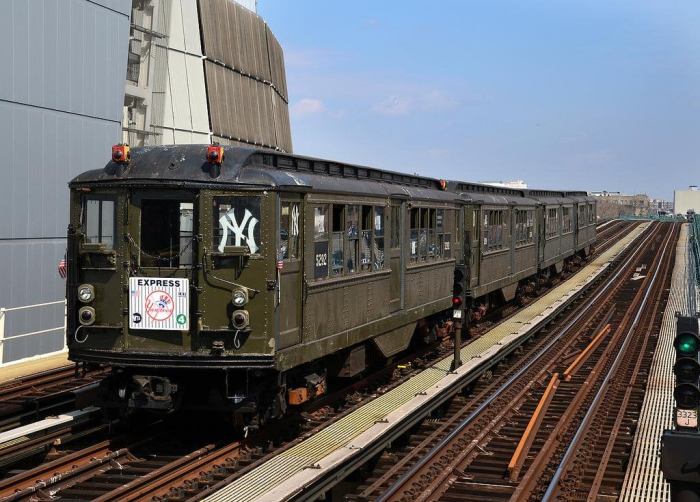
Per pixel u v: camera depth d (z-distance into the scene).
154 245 9.45
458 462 9.81
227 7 31.89
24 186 19.38
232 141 31.94
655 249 45.97
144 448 9.62
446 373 13.72
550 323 22.47
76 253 9.64
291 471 8.18
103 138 22.08
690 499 6.72
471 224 18.33
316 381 10.85
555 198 30.45
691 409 7.55
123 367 9.61
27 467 9.30
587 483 9.41
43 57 19.70
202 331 9.22
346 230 11.52
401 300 13.87
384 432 9.71
